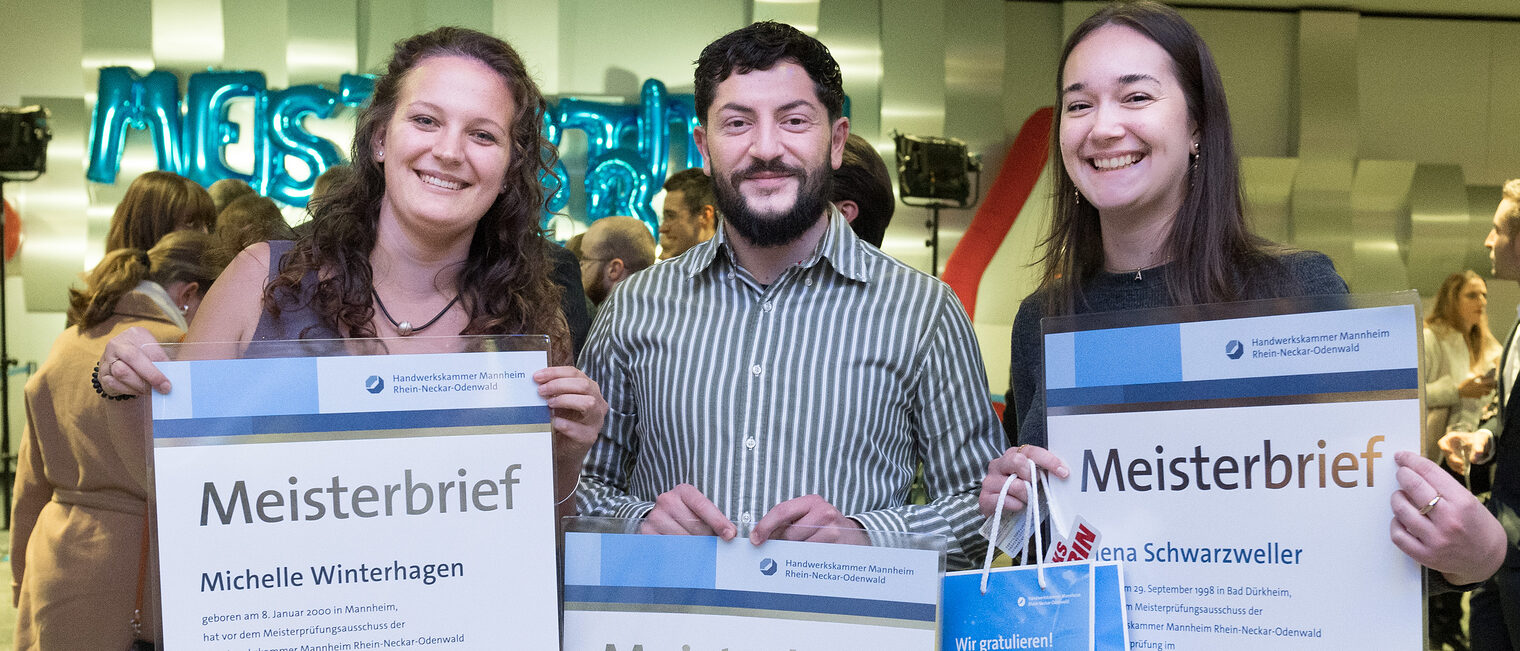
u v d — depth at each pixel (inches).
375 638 51.8
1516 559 77.5
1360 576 48.4
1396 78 318.0
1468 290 198.5
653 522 55.9
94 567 79.5
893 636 52.9
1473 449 95.2
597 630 55.6
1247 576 50.3
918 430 71.0
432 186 57.6
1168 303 59.4
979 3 299.0
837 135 70.4
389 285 60.8
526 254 62.9
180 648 49.9
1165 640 51.6
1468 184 316.8
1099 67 58.5
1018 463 55.0
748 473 67.3
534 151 62.5
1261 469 50.2
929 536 53.0
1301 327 49.8
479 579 53.0
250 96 270.7
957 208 289.6
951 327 70.6
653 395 70.3
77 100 279.9
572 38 293.7
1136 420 52.7
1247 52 310.8
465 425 53.4
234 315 59.4
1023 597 53.3
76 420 80.1
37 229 276.1
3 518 256.1
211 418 51.1
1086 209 64.2
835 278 70.2
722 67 66.3
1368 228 310.8
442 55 59.2
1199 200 58.9
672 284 72.9
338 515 51.9
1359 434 48.6
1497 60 319.3
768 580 54.6
